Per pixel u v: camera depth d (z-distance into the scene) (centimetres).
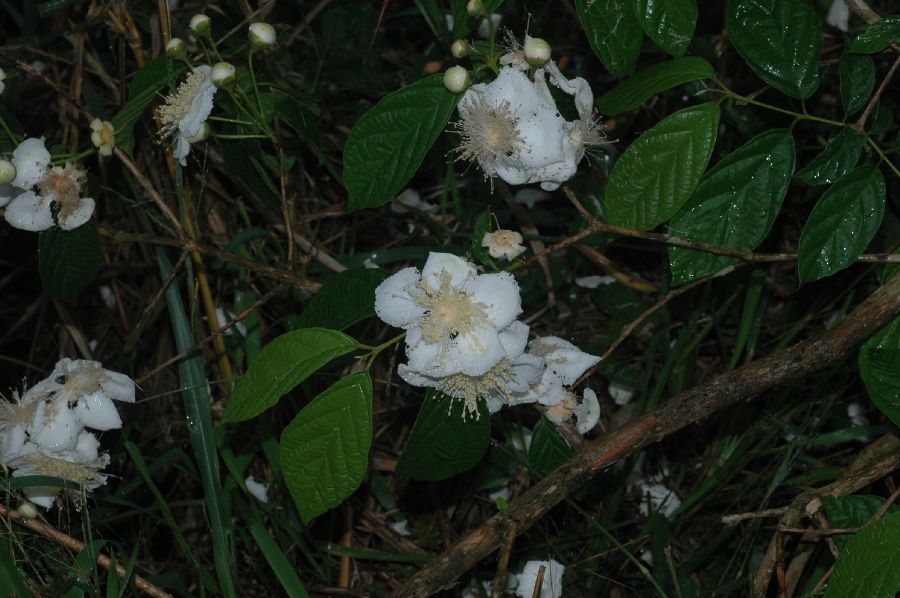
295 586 68
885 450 67
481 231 65
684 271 63
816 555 71
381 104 61
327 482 59
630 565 74
